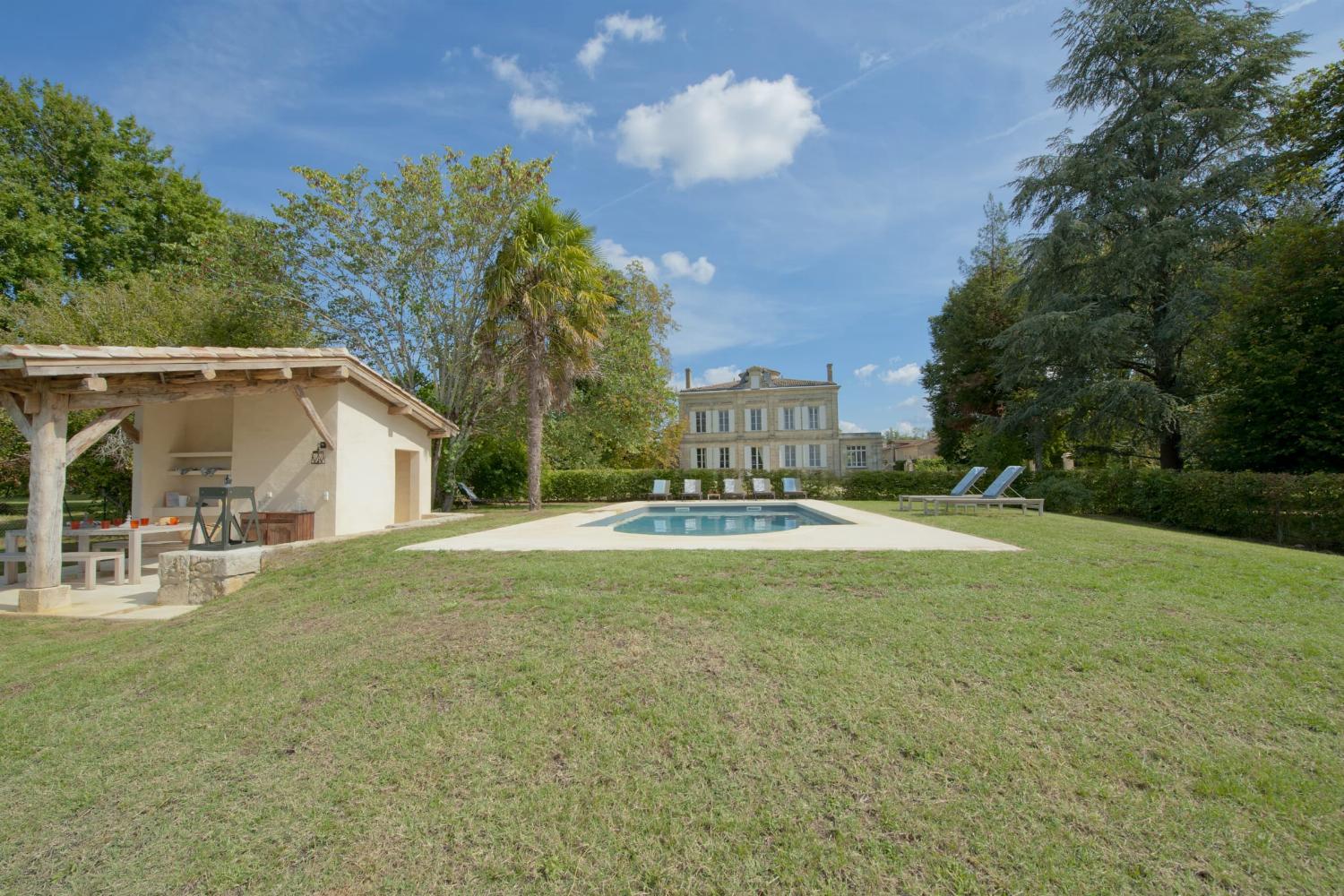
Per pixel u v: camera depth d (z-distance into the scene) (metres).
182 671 3.97
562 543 7.58
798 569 5.54
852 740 2.81
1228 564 5.82
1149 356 18.50
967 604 4.41
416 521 12.43
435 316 16.92
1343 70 13.02
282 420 9.99
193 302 14.10
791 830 2.31
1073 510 16.12
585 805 2.47
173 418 10.95
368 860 2.24
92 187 19.19
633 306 21.88
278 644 4.29
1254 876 2.07
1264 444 12.52
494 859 2.22
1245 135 16.66
